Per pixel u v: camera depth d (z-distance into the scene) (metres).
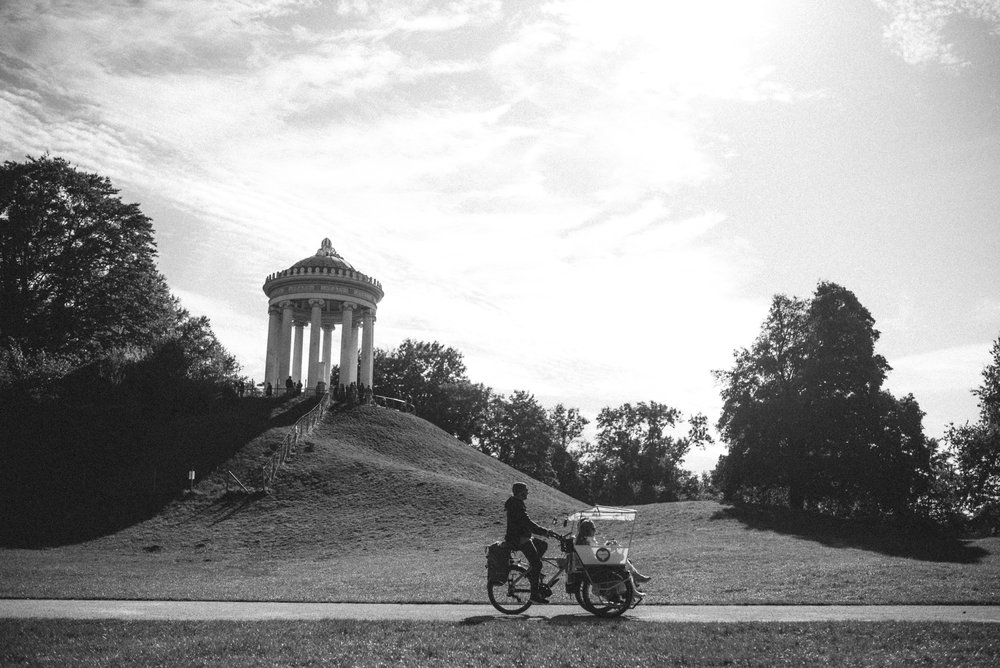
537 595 18.38
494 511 50.22
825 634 15.55
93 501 52.28
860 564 31.17
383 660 13.74
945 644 14.67
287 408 71.56
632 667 13.32
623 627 16.27
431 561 37.00
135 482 55.00
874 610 19.34
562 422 133.50
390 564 36.56
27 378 60.22
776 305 67.94
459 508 50.62
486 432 119.31
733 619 17.70
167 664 13.53
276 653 14.27
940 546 46.09
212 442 61.69
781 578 26.33
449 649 14.40
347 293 80.44
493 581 18.44
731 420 66.12
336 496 53.34
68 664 13.61
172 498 52.59
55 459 56.38
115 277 72.56
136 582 27.66
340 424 71.31
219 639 15.27
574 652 14.11
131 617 18.16
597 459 124.12
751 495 73.12
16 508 50.88
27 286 70.25
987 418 65.56
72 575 31.50
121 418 61.56
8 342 66.06
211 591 23.83
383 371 118.94
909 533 52.00
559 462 123.31
